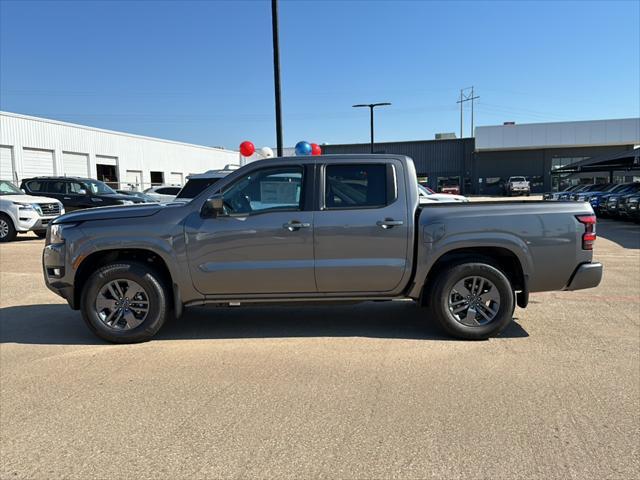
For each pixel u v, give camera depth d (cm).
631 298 707
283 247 506
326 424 341
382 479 279
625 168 2919
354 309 657
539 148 4916
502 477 279
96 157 3512
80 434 331
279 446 314
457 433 327
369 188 516
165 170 4238
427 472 285
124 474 286
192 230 505
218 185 519
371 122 3722
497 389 396
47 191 1798
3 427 342
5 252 1227
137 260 523
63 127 3225
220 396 388
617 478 278
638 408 361
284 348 502
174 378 425
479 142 4850
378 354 481
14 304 699
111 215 512
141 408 369
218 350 498
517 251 505
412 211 511
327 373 433
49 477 284
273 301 523
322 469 289
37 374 437
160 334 554
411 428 335
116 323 517
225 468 291
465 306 518
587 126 4638
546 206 514
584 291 753
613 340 518
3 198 1462
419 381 413
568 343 509
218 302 525
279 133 1221
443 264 521
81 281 529
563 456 299
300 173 517
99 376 431
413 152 5384
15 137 2897
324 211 509
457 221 504
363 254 510
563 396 382
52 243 519
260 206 517
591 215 516
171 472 288
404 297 529
